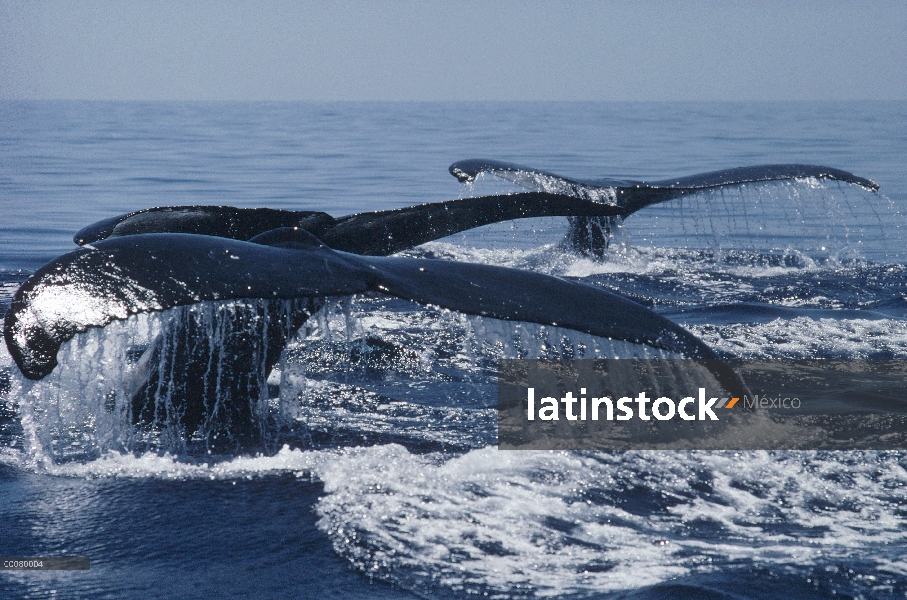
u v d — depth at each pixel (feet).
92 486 62.90
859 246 209.97
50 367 54.19
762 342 107.24
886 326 115.96
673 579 48.49
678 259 180.86
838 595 46.62
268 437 73.87
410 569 50.01
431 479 63.26
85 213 257.14
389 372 95.20
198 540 53.78
